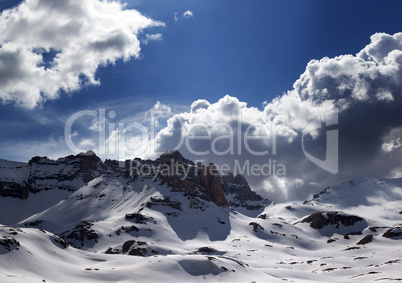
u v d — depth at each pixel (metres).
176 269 169.88
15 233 172.88
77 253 191.75
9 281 119.12
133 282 156.00
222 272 172.62
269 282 170.50
